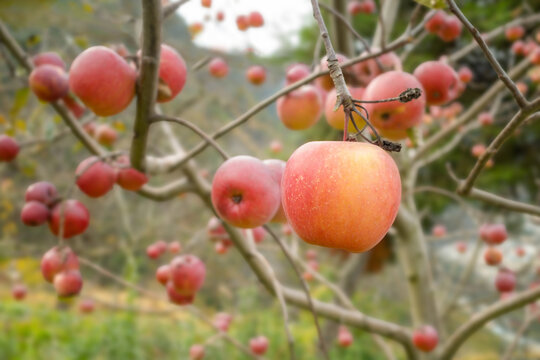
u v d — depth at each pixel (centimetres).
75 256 143
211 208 188
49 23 192
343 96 74
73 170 552
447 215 828
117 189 471
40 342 679
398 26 578
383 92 122
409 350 230
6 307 761
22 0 171
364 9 277
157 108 251
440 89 139
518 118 109
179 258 169
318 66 159
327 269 802
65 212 145
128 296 583
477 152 331
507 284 248
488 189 664
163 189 191
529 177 662
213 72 254
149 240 603
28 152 282
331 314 212
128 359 597
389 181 79
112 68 105
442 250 754
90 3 228
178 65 113
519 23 254
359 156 79
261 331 680
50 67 148
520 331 310
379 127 129
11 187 552
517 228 657
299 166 82
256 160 111
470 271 349
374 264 896
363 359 694
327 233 78
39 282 884
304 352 661
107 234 630
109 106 107
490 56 98
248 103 534
